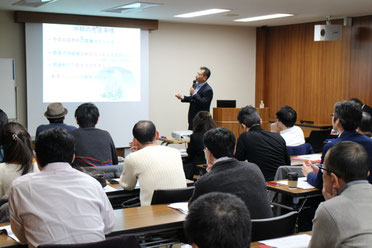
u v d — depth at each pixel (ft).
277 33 30.71
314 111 28.55
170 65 28.68
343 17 25.76
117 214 8.13
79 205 6.21
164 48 28.37
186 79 29.32
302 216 11.30
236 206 3.55
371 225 5.33
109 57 26.13
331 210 5.48
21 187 6.20
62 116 15.46
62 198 6.17
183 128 29.53
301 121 28.12
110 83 26.27
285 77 30.35
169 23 28.37
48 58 24.32
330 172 5.99
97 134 12.80
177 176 10.13
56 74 24.63
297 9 22.52
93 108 13.21
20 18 23.07
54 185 6.25
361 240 5.25
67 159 6.52
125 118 26.86
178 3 20.44
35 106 24.12
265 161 12.35
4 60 22.54
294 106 29.86
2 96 22.65
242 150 12.55
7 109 22.85
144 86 27.30
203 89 23.70
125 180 10.12
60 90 24.82
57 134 6.46
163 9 22.44
